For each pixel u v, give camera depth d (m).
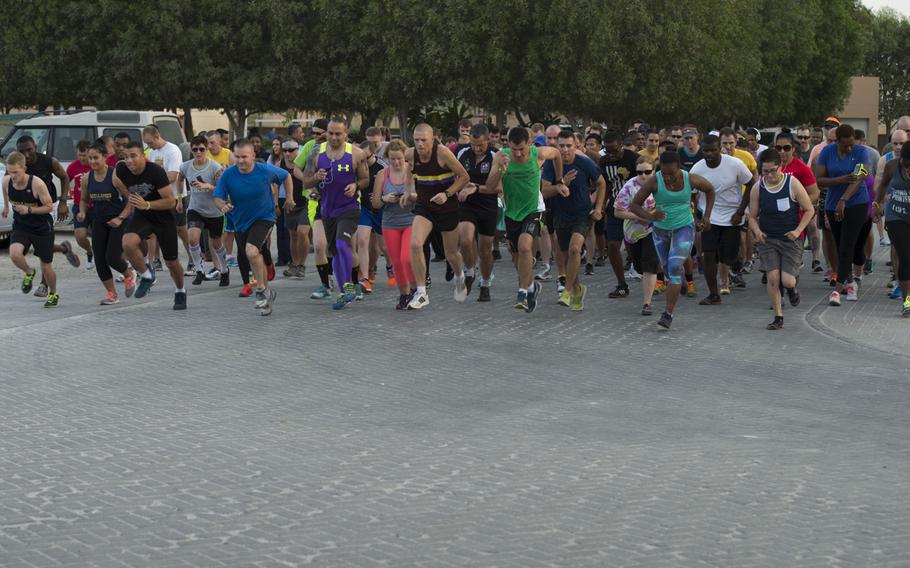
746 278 16.20
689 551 5.13
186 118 41.22
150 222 12.91
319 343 10.67
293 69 38.19
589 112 41.06
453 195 12.45
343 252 12.69
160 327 11.55
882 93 95.75
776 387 8.98
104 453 6.89
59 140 25.06
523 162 12.15
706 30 42.06
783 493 6.07
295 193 16.02
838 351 10.48
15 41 38.22
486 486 6.19
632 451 6.98
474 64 37.06
